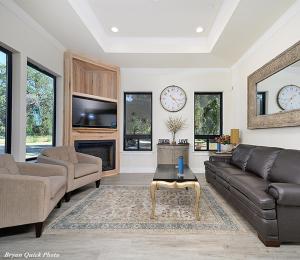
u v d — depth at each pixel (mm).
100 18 3844
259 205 2008
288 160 2492
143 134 5750
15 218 2066
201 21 3932
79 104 4641
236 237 2160
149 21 3926
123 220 2547
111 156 5312
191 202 3184
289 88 2963
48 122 4219
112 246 1986
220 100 5738
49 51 3863
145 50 4617
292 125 2873
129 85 5645
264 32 3662
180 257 1816
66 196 3184
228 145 5246
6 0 2744
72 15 3184
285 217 1960
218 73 5613
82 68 5047
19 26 3033
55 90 4395
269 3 2854
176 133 5602
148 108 5758
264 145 3770
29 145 3627
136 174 5281
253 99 4078
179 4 3381
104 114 5137
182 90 5609
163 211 2828
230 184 2863
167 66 5500
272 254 1864
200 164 5555
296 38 2859
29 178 2105
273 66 3340
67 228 2334
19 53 3074
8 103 3068
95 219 2570
